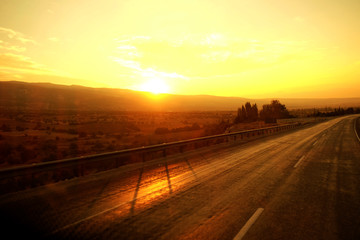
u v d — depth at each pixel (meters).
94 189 6.83
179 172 9.13
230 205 5.37
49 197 6.05
